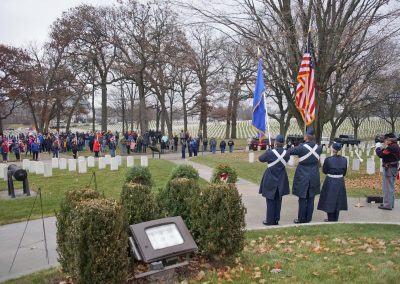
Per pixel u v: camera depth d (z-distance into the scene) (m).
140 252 5.62
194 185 7.39
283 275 6.00
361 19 18.11
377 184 16.52
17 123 119.06
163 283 5.65
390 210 11.27
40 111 61.38
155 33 42.28
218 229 6.28
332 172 9.76
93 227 5.01
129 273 5.73
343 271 6.07
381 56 29.83
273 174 9.41
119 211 5.23
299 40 16.95
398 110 57.31
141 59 45.16
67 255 5.65
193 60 45.22
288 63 16.98
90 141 43.25
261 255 7.05
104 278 5.03
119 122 128.88
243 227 6.53
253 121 12.05
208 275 5.96
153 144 47.56
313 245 7.62
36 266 7.16
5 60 54.41
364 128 86.81
